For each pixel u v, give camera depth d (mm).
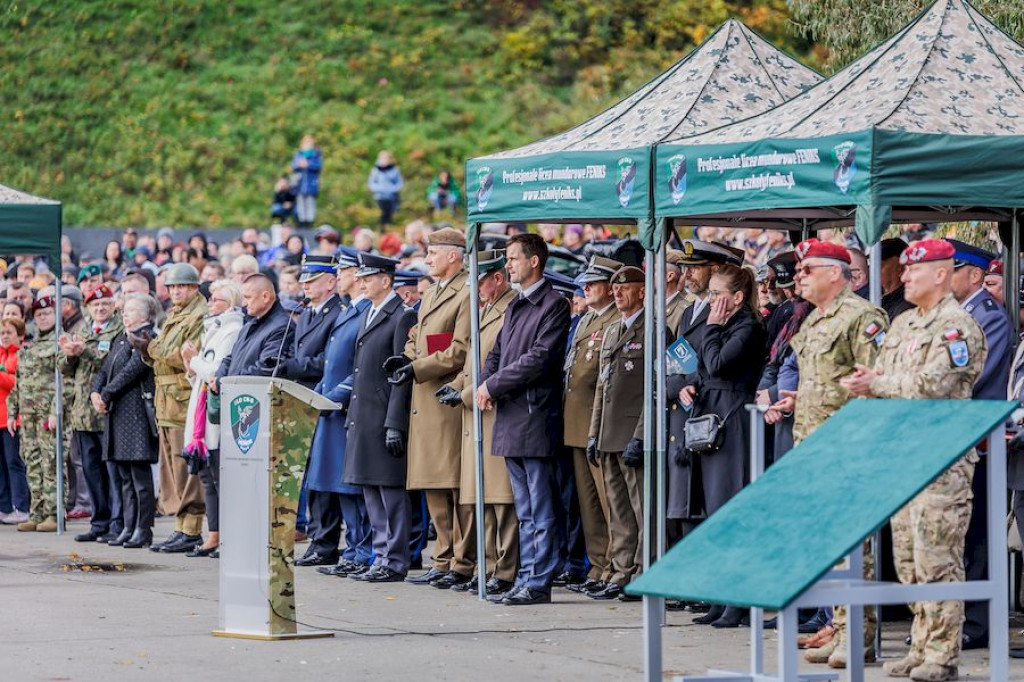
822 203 21000
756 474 19016
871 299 20531
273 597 22391
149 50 99688
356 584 28250
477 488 26172
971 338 18469
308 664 20594
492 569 27297
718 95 25625
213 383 30672
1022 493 21453
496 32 102500
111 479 34312
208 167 91938
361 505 29750
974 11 23203
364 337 28656
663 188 23266
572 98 96938
